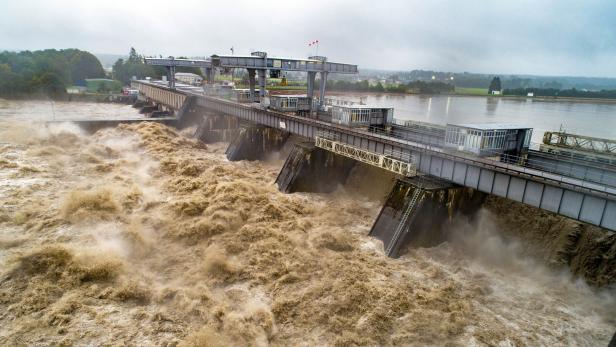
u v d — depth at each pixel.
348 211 57.25
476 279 40.34
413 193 47.16
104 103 185.62
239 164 82.19
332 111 71.00
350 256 43.59
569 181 36.41
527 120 139.88
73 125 98.50
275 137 88.44
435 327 32.44
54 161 70.00
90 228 45.81
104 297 33.94
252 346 29.75
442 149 51.50
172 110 138.12
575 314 34.94
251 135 86.81
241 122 102.12
